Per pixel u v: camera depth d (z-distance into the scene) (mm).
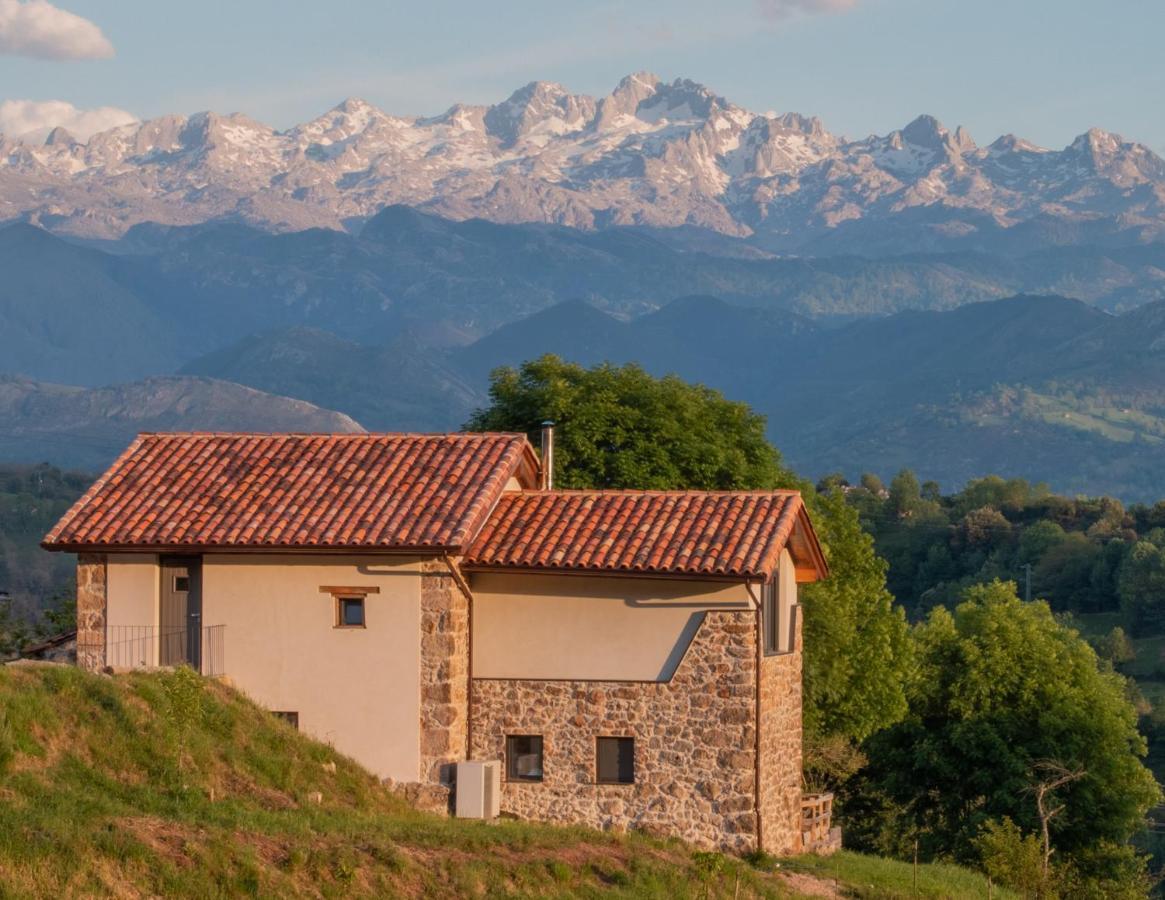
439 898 94125
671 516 127500
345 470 132375
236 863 88688
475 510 124625
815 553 136250
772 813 125938
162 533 125500
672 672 122625
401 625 123938
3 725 96938
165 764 104062
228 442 138375
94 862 83250
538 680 124625
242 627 126188
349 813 108438
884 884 128250
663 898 103812
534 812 123750
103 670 120750
